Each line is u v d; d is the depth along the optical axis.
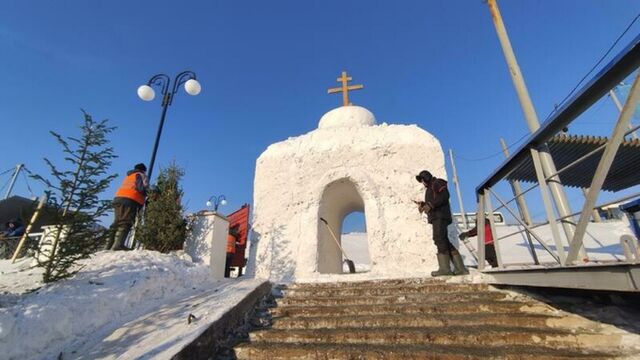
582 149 7.47
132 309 3.76
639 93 2.11
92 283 3.77
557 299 3.83
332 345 3.06
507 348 2.88
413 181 7.58
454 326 3.38
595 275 2.69
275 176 8.18
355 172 7.80
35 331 2.79
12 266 5.01
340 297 4.43
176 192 6.36
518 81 7.07
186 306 3.74
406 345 3.02
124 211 5.75
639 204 6.62
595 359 2.56
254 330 3.51
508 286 4.33
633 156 6.97
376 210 7.31
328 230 8.53
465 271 5.27
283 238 7.45
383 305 3.99
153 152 7.25
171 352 2.45
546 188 3.29
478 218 4.96
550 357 2.61
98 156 4.09
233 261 9.93
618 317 3.26
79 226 3.92
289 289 4.96
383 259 6.85
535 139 3.32
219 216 6.46
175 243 6.01
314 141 8.42
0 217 11.66
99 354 2.74
